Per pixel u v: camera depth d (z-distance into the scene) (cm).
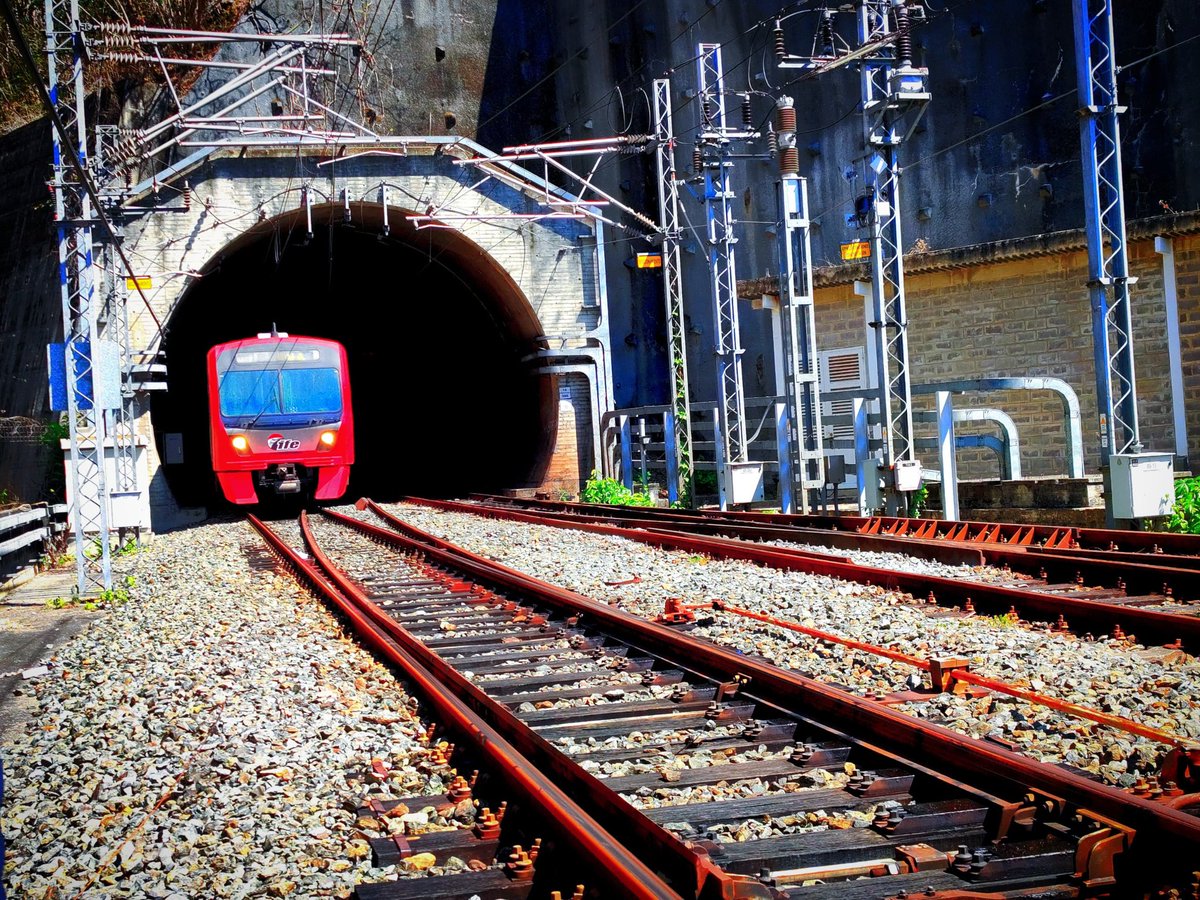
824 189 3125
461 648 929
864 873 429
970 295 2416
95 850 514
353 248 3450
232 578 1548
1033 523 1775
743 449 2297
